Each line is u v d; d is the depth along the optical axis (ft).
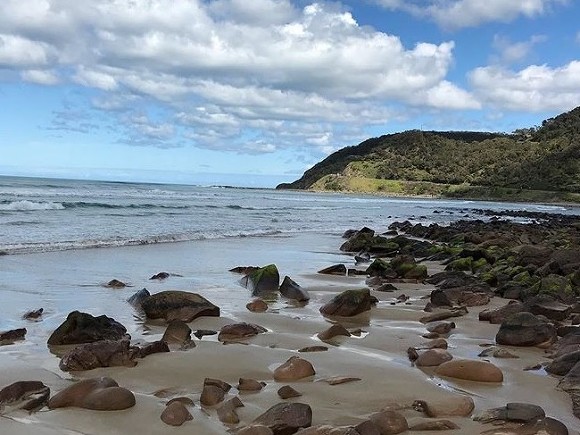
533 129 635.25
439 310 34.22
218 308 31.60
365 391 18.94
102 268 46.16
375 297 37.70
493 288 43.04
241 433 14.57
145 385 19.51
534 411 16.19
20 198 127.13
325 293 40.37
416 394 18.74
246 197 255.50
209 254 59.31
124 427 15.60
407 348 25.30
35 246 55.52
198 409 17.04
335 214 159.12
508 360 23.11
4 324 27.81
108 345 22.00
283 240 79.20
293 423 15.30
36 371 20.79
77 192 174.91
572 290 39.22
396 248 67.92
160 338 26.61
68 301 33.60
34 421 15.81
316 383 19.74
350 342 26.23
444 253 64.13
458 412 16.89
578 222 151.74
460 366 20.71
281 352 23.93
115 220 92.38
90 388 17.40
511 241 78.48
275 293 39.17
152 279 42.57
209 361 22.31
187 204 151.94
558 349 24.25
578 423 16.53
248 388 18.98
